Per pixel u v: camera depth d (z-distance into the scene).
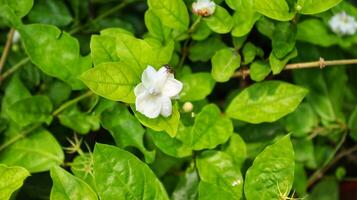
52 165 0.45
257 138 0.54
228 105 0.53
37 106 0.50
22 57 0.56
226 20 0.48
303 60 0.56
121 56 0.44
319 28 0.54
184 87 0.50
